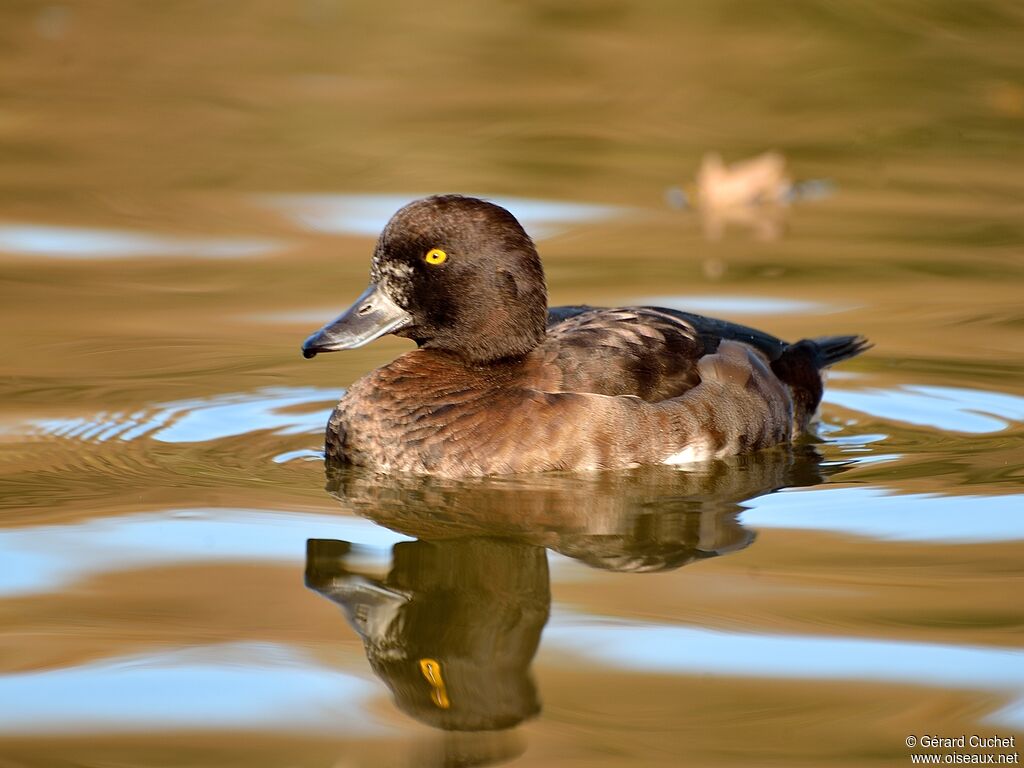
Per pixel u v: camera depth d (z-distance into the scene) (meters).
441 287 10.43
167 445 10.73
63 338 13.20
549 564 8.61
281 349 13.12
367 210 17.39
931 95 22.55
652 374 10.44
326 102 22.23
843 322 13.83
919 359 12.82
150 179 18.48
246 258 15.76
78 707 6.74
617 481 10.03
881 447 10.87
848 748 6.37
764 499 9.70
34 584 8.12
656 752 6.36
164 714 6.69
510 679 7.07
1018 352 12.99
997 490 9.73
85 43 25.48
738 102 22.36
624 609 7.86
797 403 11.37
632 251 16.12
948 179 18.95
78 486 9.80
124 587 8.12
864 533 8.98
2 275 15.04
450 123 21.16
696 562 8.56
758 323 13.75
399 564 8.61
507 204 17.75
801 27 26.23
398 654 7.38
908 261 15.78
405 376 10.51
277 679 7.07
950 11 26.34
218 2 28.36
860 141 20.55
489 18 27.14
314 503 9.59
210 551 8.70
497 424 10.12
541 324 10.62
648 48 25.33
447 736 6.53
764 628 7.56
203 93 22.61
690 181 18.80
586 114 21.73
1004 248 16.27
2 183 18.16
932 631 7.48
